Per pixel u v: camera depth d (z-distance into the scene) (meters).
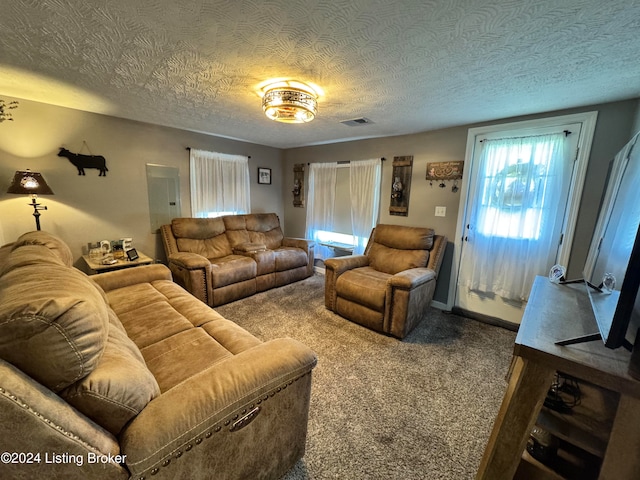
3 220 2.40
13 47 1.46
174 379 1.18
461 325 2.74
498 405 1.66
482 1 1.03
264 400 0.99
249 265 3.27
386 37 1.29
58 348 0.65
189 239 3.37
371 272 3.02
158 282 2.29
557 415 0.98
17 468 0.60
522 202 2.52
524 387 0.90
